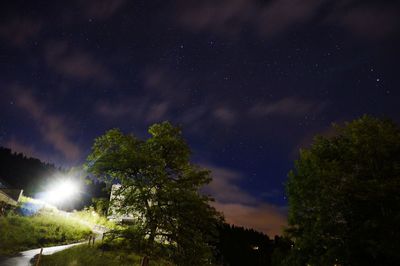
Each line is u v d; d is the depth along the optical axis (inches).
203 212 693.9
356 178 662.5
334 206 647.1
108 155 743.1
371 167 675.4
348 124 762.2
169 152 797.9
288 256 776.3
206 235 722.2
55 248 1080.8
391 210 612.4
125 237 698.8
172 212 692.7
